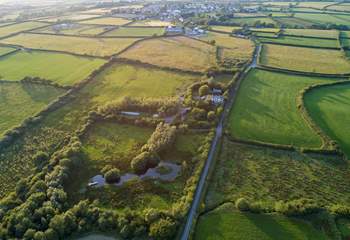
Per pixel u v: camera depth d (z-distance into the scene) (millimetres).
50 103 119375
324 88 131250
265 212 69125
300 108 112250
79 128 103188
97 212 68500
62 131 102688
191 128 101062
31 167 86062
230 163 85438
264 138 95750
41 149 93875
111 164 86875
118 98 123688
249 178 80000
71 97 124688
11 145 96062
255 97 122688
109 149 93312
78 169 84688
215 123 102125
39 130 103625
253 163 85250
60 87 134000
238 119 106438
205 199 73375
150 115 109750
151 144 88875
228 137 95750
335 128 100625
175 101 112875
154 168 84938
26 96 127438
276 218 67688
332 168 83312
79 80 140500
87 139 98125
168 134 92062
